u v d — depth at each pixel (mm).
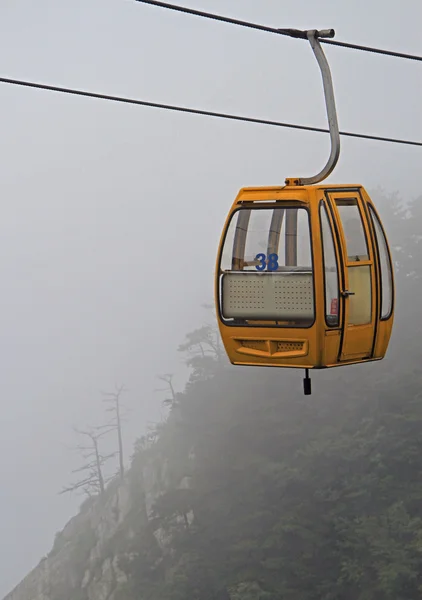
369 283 12430
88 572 130875
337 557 96750
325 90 12633
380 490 103875
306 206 11781
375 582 89312
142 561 113438
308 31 13023
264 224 12133
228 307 12445
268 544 101500
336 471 110188
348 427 118562
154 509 120062
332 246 11836
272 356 12234
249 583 96062
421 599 84375
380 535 94625
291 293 11961
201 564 104688
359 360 12570
